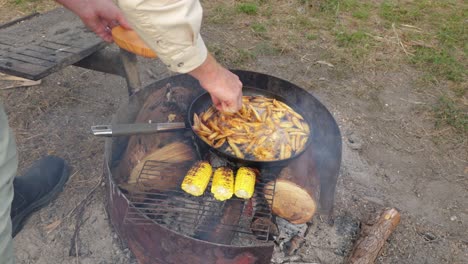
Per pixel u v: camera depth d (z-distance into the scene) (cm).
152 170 202
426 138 295
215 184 182
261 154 200
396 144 289
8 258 138
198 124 209
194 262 171
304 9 441
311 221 227
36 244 210
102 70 259
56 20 275
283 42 387
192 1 107
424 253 221
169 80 235
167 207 190
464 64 370
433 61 371
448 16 445
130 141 212
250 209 195
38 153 255
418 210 244
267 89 249
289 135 211
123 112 213
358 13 439
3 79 311
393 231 230
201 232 186
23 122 276
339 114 309
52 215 223
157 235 170
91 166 250
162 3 102
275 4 448
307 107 242
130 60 241
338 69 357
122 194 174
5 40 244
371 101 325
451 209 247
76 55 229
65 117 284
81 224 219
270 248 163
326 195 218
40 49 234
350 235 223
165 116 222
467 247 226
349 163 269
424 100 329
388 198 249
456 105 324
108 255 207
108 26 200
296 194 200
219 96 146
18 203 211
